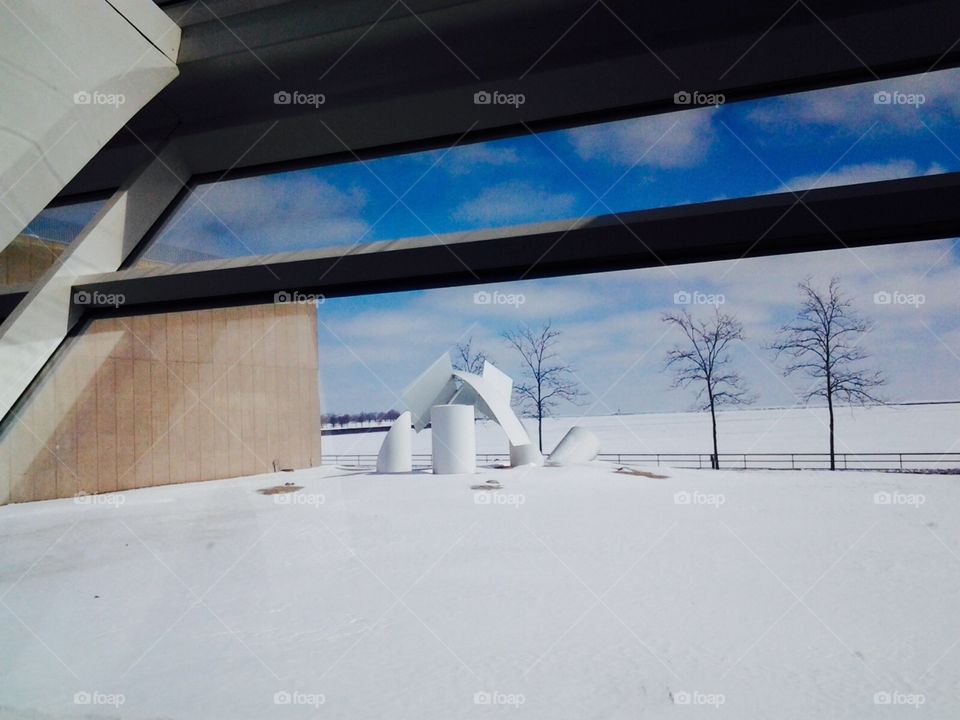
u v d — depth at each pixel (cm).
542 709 410
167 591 554
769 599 617
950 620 493
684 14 364
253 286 373
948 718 362
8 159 342
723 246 304
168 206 478
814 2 340
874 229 281
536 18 378
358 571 795
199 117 469
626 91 395
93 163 495
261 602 653
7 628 448
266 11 404
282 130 456
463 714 401
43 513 457
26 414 418
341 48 404
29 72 345
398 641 546
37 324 400
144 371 469
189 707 404
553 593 704
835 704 392
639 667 477
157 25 409
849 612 532
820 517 646
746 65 369
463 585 739
